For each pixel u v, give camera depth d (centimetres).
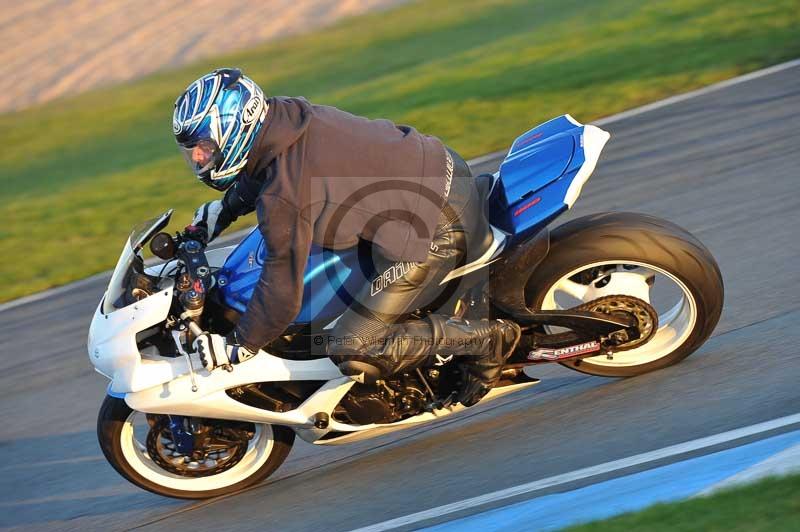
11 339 2778
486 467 1545
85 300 2992
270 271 1416
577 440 1550
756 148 2895
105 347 1530
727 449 1376
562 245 1625
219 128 1375
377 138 1447
